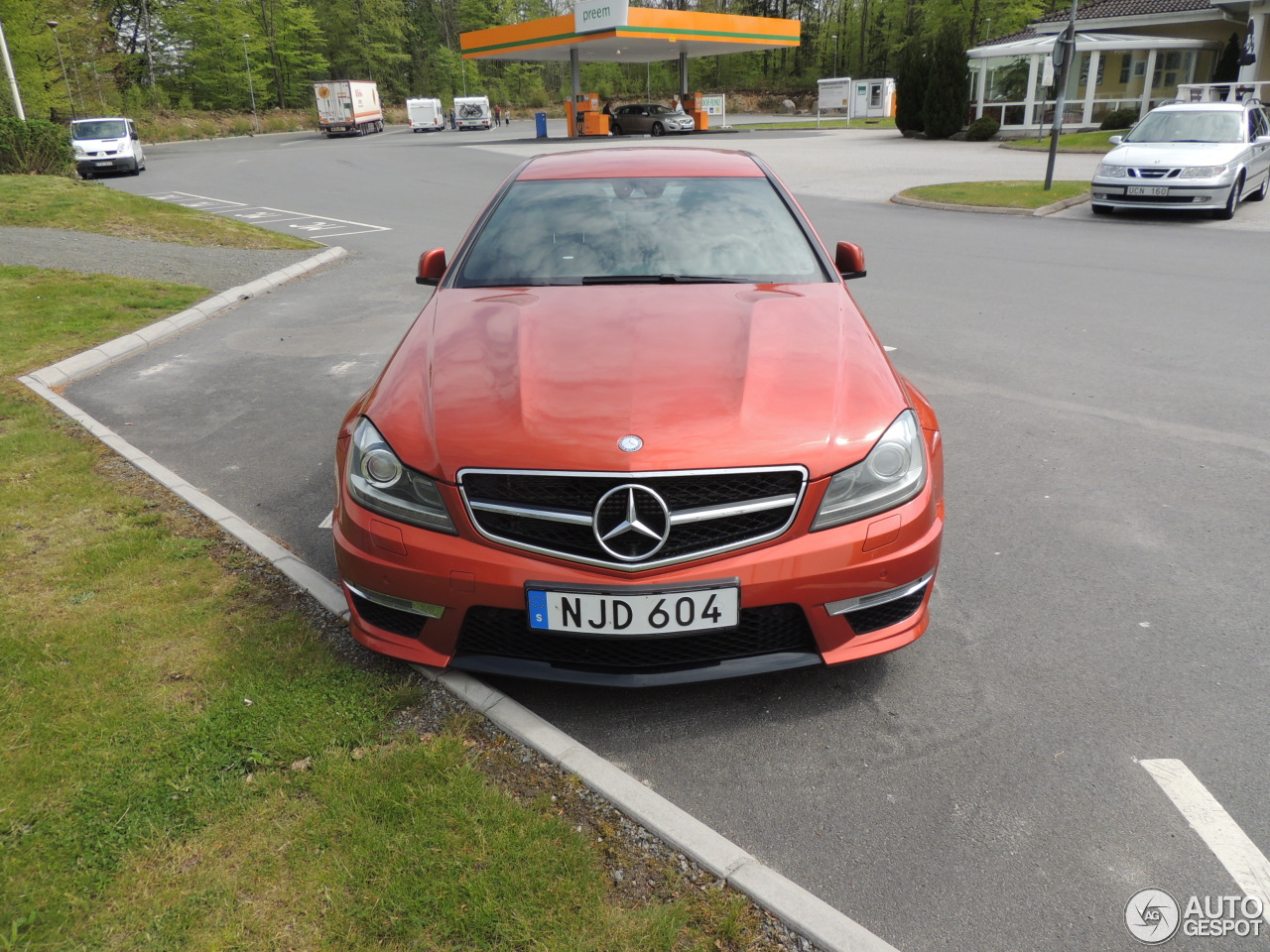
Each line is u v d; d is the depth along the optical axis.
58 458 4.74
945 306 8.27
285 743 2.51
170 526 3.94
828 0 82.94
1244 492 4.27
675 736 2.67
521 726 2.60
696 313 3.09
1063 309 8.03
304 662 2.90
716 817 2.35
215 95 69.94
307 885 2.06
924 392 5.89
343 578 2.80
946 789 2.43
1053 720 2.70
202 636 3.07
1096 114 29.72
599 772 2.42
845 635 2.60
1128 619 3.24
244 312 8.73
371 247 12.77
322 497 4.36
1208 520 4.00
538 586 2.45
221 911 2.00
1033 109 29.47
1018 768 2.50
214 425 5.47
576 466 2.40
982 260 10.52
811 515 2.47
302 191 20.47
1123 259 10.37
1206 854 2.19
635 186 4.05
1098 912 2.04
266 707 2.68
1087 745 2.59
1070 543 3.82
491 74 92.00
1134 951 1.93
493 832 2.21
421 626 2.68
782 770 2.52
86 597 3.32
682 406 2.55
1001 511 4.15
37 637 3.05
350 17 85.62
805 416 2.54
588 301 3.23
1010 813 2.34
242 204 18.41
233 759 2.47
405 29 89.94
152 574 3.50
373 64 85.69
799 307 3.17
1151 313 7.80
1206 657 3.00
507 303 3.27
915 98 30.98
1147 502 4.20
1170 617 3.25
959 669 2.97
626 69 84.75
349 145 39.44
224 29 69.06
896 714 2.75
